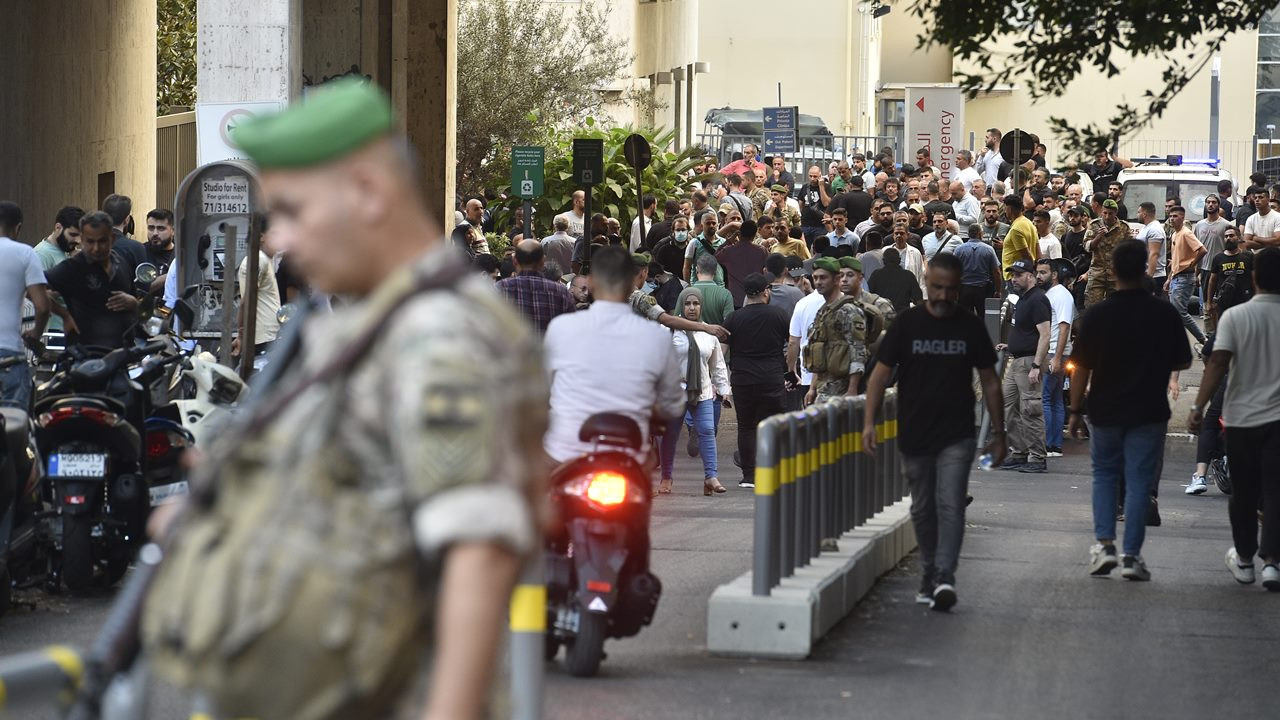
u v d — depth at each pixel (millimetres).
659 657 19766
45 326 29391
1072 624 22594
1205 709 17859
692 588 24438
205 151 38812
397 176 6387
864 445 23406
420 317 6137
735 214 61344
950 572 23125
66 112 51875
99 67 55562
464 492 5945
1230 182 85875
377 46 67938
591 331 18688
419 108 72938
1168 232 72812
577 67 86812
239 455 6355
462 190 82312
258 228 29797
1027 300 42469
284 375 7438
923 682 18797
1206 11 21828
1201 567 28125
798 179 114188
